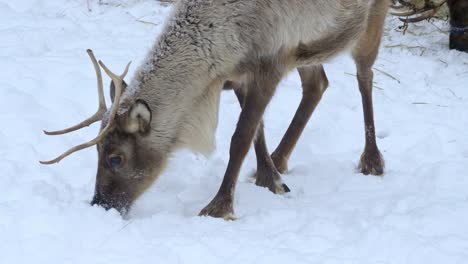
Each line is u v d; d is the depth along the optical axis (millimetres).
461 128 14172
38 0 19359
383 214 9945
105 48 16422
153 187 10727
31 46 16141
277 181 11281
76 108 13227
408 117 14539
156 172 10227
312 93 12227
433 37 18547
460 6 17188
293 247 8633
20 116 12602
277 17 10242
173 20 10242
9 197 9711
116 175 9938
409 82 16219
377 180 11648
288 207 10250
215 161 12000
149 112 9617
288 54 10617
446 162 11992
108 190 9914
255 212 9945
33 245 8297
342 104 15023
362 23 11477
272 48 10336
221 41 10055
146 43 16969
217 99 10477
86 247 8438
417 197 10531
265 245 8633
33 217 8859
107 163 9852
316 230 9172
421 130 13711
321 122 13930
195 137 10414
